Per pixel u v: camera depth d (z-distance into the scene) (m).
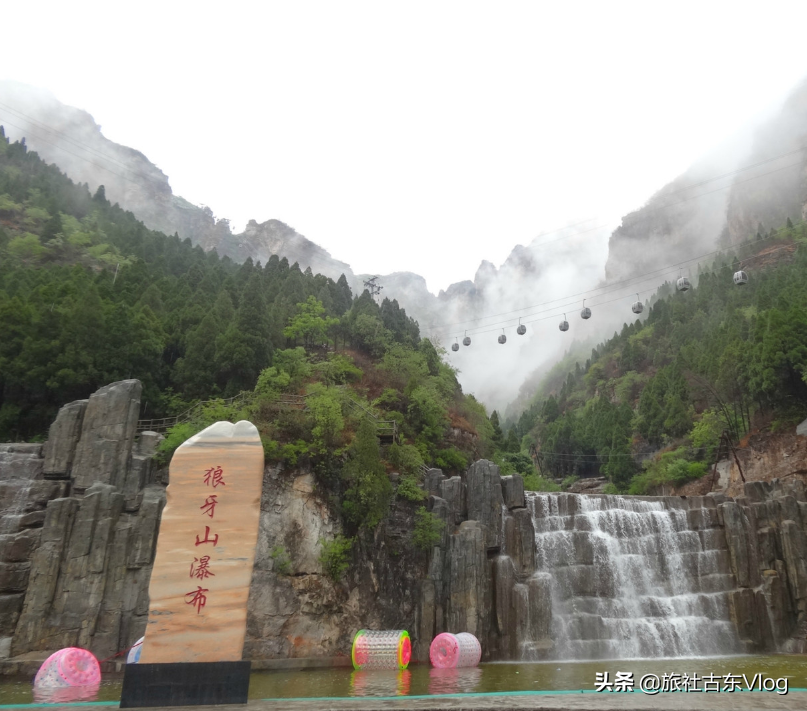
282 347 68.44
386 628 41.22
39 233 101.69
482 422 75.50
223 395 57.28
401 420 60.22
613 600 48.81
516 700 20.97
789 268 119.31
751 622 47.91
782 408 69.31
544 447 110.88
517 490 50.28
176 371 58.62
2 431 49.66
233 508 22.05
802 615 48.62
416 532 44.75
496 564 45.25
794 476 62.06
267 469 41.28
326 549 40.31
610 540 51.97
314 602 39.03
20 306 54.03
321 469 42.62
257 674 33.78
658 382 98.00
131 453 43.16
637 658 44.56
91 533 39.16
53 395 51.72
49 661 30.12
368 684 29.31
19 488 41.62
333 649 38.59
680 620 47.66
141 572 39.38
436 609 43.38
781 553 50.97
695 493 75.06
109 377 52.84
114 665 35.75
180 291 78.62
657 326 134.25
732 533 51.22
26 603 36.97
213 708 19.31
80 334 53.25
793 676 32.41
